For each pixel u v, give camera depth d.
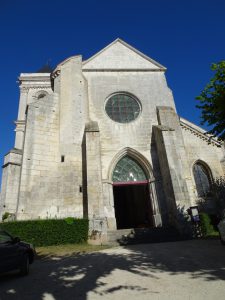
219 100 10.32
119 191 26.17
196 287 5.19
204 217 14.84
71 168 16.47
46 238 12.74
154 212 17.30
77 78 19.69
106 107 20.50
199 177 19.78
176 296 4.78
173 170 16.27
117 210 25.52
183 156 18.53
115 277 6.46
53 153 16.94
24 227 12.59
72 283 6.04
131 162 19.08
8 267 6.41
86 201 15.80
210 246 10.54
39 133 17.00
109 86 21.19
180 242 13.09
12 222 12.56
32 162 16.00
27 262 7.20
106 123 19.56
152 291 5.20
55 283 6.08
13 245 6.88
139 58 22.94
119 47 23.28
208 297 4.56
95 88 20.94
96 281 6.14
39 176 15.91
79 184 16.27
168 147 16.91
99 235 13.72
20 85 34.28
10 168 18.91
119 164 18.81
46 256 10.36
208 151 20.27
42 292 5.39
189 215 15.11
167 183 16.80
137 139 19.27
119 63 22.48
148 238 14.27
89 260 8.94
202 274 6.16
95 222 14.09
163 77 22.17
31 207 14.98
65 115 18.02
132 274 6.68
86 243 13.34
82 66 21.80
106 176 17.77
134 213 24.94
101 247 12.41
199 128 22.03
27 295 5.22
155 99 21.06
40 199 15.39
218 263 7.16
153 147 19.09
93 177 15.35
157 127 18.38
